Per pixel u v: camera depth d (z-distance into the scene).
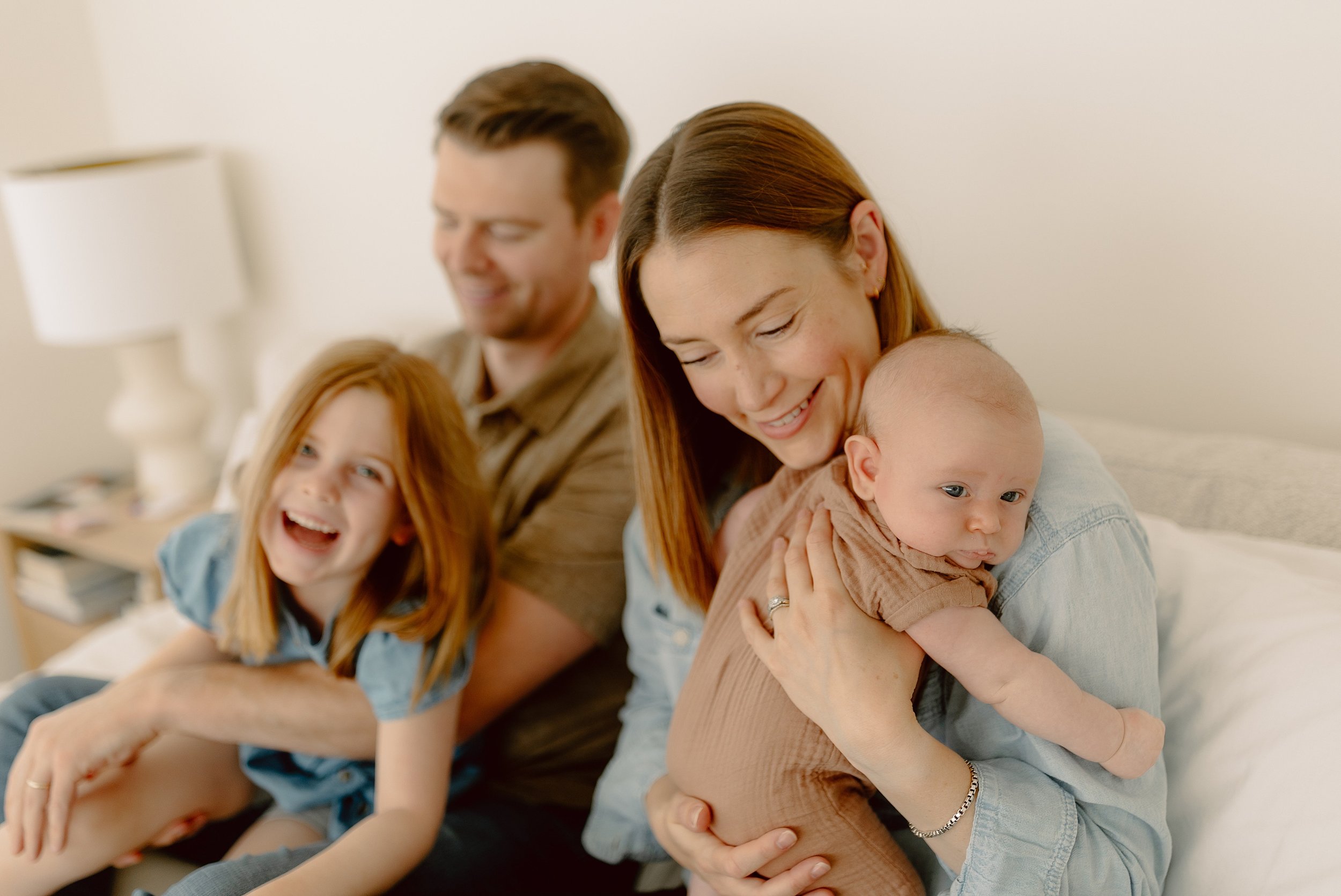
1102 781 0.77
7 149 2.38
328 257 2.24
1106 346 1.35
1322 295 1.18
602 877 1.24
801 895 0.87
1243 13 1.16
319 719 1.11
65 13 2.43
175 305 2.12
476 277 1.35
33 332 2.48
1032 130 1.33
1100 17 1.25
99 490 2.42
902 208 1.47
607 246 1.43
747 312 0.83
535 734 1.29
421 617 1.11
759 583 0.90
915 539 0.77
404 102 1.99
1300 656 0.82
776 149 0.85
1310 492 1.04
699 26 1.59
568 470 1.32
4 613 2.42
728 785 0.88
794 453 0.92
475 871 1.10
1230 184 1.21
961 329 0.88
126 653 1.53
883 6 1.41
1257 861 0.77
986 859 0.75
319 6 2.03
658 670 1.16
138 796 1.10
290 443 1.09
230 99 2.27
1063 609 0.76
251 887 0.96
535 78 1.29
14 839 1.04
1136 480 1.14
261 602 1.13
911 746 0.75
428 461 1.14
